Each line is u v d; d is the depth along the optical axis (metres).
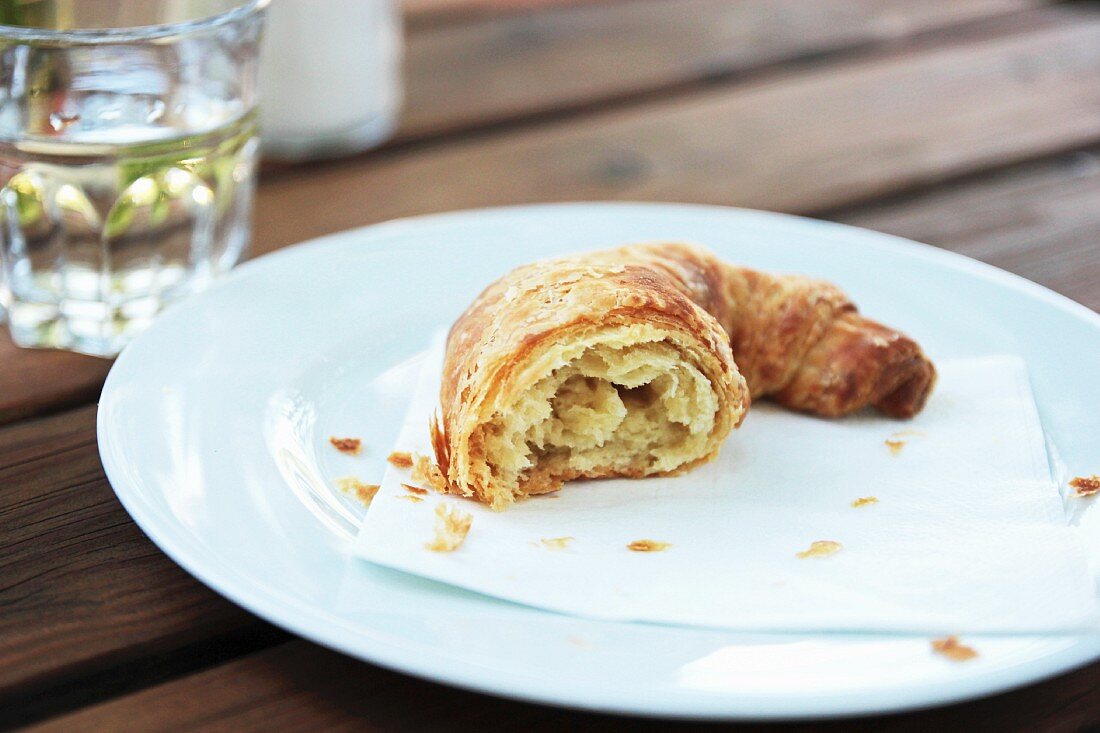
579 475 0.49
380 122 0.67
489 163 0.66
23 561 0.45
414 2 0.80
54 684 0.43
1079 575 0.44
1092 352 0.52
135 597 0.45
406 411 0.50
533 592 0.44
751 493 0.48
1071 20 0.80
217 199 0.56
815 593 0.44
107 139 0.53
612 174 0.66
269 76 0.65
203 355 0.50
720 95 0.72
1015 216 0.63
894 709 0.41
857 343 0.51
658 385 0.49
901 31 0.78
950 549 0.45
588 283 0.49
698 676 0.42
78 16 0.54
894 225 0.62
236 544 0.44
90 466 0.48
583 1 0.81
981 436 0.49
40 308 0.54
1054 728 0.43
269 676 0.43
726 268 0.53
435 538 0.45
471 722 0.42
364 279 0.54
